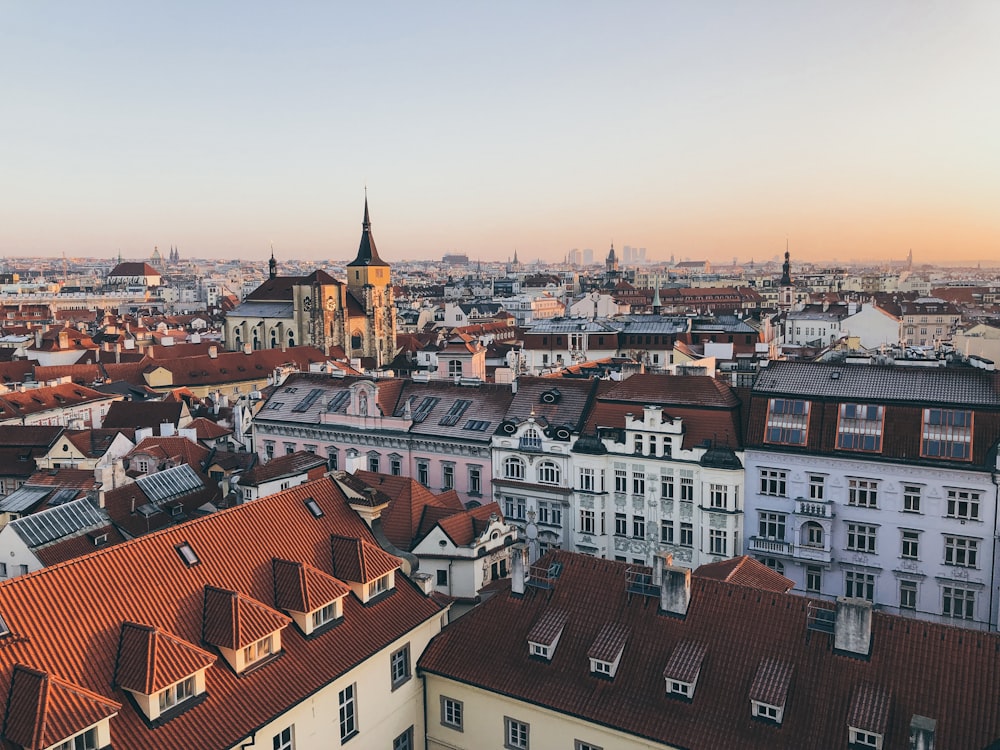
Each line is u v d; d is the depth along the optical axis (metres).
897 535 73.06
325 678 47.94
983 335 173.25
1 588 40.53
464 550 71.25
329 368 145.00
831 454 74.69
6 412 135.12
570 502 87.94
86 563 44.25
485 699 52.97
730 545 79.44
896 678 44.25
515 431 91.69
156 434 126.62
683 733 45.81
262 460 112.44
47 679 37.44
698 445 80.69
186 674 41.69
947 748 41.28
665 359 191.25
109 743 38.88
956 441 70.56
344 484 60.69
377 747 52.56
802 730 44.03
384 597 55.59
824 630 47.03
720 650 48.56
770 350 145.88
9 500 86.69
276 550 53.06
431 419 100.44
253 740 43.56
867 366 79.50
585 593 54.44
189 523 50.19
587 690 49.78
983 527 69.38
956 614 71.56
